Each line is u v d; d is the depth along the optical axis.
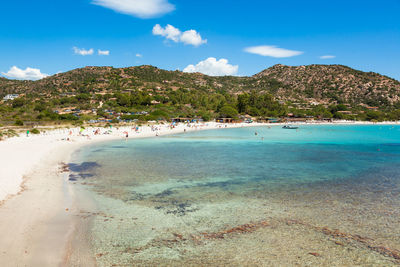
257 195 19.17
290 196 19.00
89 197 18.02
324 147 50.09
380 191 20.31
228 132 90.19
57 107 144.75
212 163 31.73
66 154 36.91
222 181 23.16
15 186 19.00
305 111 193.12
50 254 10.41
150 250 11.27
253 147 48.91
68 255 10.48
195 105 173.25
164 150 43.47
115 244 11.66
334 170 28.22
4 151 33.59
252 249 11.48
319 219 14.78
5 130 63.97
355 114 198.25
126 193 19.25
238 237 12.58
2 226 12.45
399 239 12.50
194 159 34.59
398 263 10.51
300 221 14.51
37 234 11.98
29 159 29.53
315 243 12.06
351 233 13.09
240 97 179.88
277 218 14.91
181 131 91.38
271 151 43.41
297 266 10.27
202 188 20.89
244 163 31.95
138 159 34.16
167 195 18.95
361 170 28.31
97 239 12.04
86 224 13.58
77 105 150.50
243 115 163.25
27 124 83.81
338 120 183.12
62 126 85.06
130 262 10.31
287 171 27.55
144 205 16.77
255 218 14.89
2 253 10.17
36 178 22.08
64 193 18.47
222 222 14.30
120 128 87.25
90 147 46.06
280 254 11.11
